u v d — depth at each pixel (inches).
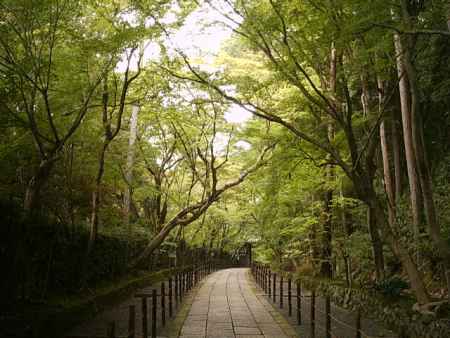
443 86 546.0
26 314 314.7
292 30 416.5
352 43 446.9
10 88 379.9
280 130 560.1
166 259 1066.7
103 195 592.1
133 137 666.2
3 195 404.2
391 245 399.5
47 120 417.4
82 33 403.5
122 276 658.2
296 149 501.7
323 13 366.3
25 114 416.5
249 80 470.0
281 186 625.0
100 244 553.9
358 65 410.0
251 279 1120.2
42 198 458.0
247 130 573.3
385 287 440.1
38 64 386.3
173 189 957.2
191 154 807.1
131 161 655.8
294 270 956.6
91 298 442.6
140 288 690.8
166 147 816.3
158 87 539.2
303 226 673.0
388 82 456.4
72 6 371.6
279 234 808.3
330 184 598.2
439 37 521.3
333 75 464.8
